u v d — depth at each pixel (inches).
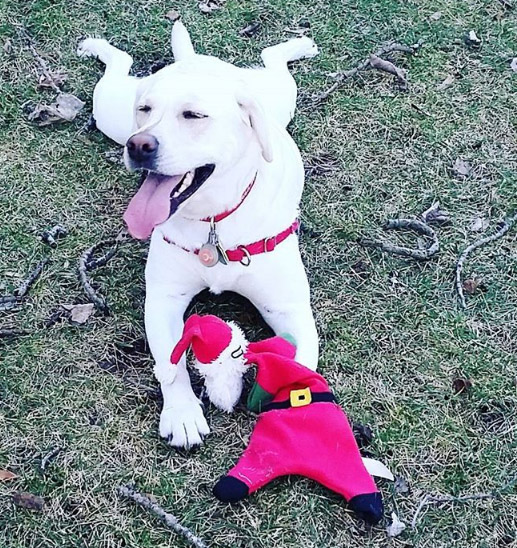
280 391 60.1
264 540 56.8
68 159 78.2
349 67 87.5
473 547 57.2
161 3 92.7
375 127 82.1
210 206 60.6
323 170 78.5
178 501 58.4
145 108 59.2
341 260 72.1
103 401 63.0
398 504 58.7
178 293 65.2
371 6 93.4
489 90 86.0
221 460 60.3
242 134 59.2
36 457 60.1
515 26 92.2
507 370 65.6
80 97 83.7
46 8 90.6
